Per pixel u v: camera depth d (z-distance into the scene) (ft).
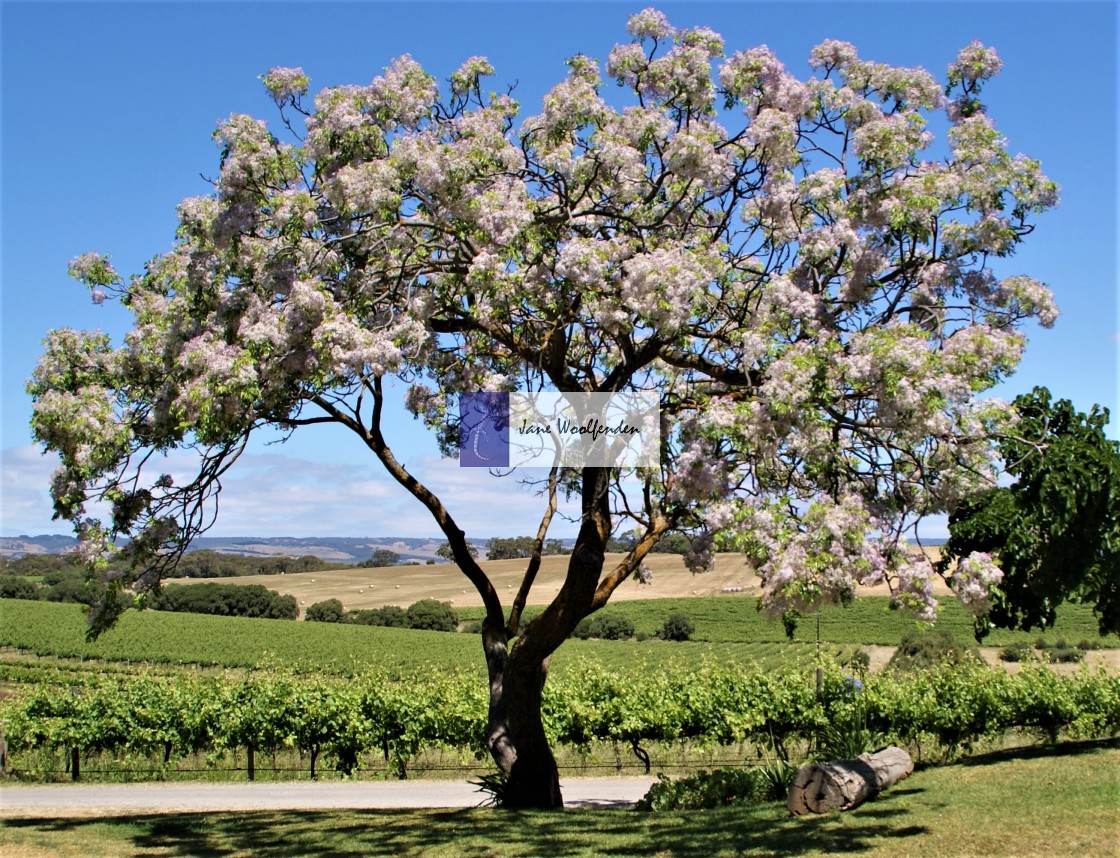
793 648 173.37
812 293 34.37
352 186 33.99
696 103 36.22
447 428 44.78
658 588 230.68
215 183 34.45
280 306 33.91
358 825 37.73
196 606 231.71
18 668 135.03
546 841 32.78
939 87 35.53
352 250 35.58
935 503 31.45
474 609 223.71
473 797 55.57
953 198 32.55
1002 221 32.78
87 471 35.12
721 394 35.50
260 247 34.65
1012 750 48.08
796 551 27.14
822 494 30.81
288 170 35.50
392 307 35.88
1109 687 54.54
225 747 65.16
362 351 31.71
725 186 36.94
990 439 31.17
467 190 35.45
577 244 33.09
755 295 35.99
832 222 34.88
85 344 39.37
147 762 67.21
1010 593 40.40
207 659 161.07
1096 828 27.35
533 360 39.42
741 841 30.48
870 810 33.76
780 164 35.50
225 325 34.50
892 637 181.16
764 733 66.59
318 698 66.08
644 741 68.64
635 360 35.99
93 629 37.19
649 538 40.63
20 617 197.57
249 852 32.27
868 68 35.68
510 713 41.81
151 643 176.96
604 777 65.72
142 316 39.78
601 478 39.47
